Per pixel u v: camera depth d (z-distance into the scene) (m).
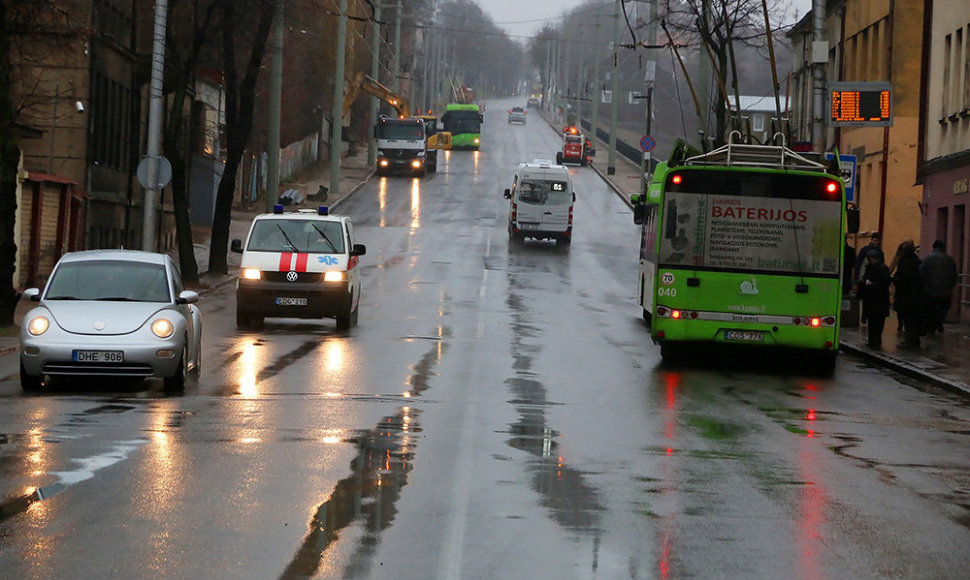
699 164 35.97
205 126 100.69
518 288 65.06
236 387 28.36
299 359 34.81
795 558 13.53
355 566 12.66
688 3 70.69
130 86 71.31
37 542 13.41
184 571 12.34
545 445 21.11
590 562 13.09
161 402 25.36
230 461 18.50
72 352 26.20
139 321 26.81
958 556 13.88
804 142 42.28
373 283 65.69
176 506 15.32
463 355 36.94
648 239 49.22
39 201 55.59
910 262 42.91
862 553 13.88
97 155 65.25
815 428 24.78
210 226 101.62
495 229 101.31
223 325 45.47
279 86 83.38
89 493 15.98
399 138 145.12
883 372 37.94
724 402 28.67
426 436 21.66
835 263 35.78
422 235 95.19
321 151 158.25
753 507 16.28
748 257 35.94
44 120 62.50
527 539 14.05
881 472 19.59
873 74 76.50
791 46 101.38
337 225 45.56
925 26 61.75
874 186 74.62
